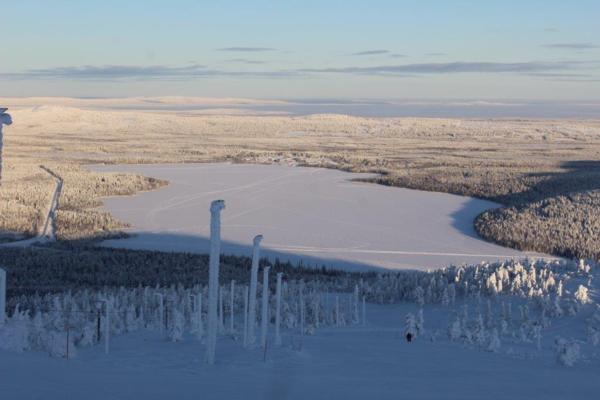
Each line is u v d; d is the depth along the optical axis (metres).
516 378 14.26
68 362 13.70
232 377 12.91
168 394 10.55
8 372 11.58
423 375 14.39
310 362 15.54
